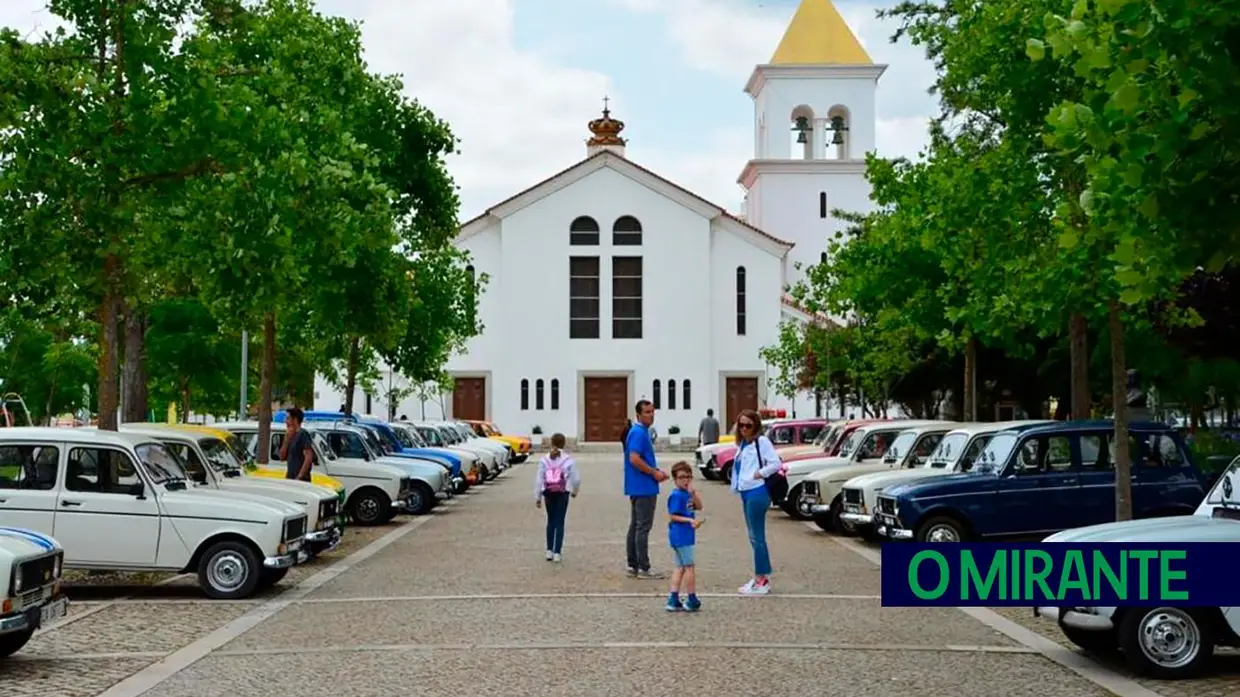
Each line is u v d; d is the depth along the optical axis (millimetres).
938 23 25625
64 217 15523
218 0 17281
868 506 18828
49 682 9664
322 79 22453
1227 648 11055
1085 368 18906
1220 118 7559
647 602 13844
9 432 13836
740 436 14625
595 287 65125
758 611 13188
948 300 23031
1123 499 15609
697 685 9492
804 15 69688
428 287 33562
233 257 15953
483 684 9531
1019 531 16625
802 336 56906
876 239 24625
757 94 72500
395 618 12742
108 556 13695
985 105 18984
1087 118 8227
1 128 15062
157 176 16172
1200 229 7875
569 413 64562
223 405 42250
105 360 16859
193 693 9266
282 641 11438
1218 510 10977
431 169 26016
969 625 12336
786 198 67688
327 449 24062
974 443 18016
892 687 9469
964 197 18766
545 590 14828
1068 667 10281
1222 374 23734
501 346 64750
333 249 18281
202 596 14281
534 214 65000
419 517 25625
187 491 14312
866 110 68562
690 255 64875
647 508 16141
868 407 52125
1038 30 16047
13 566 9555
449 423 41062
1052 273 16109
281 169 16141
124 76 16203
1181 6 7289
